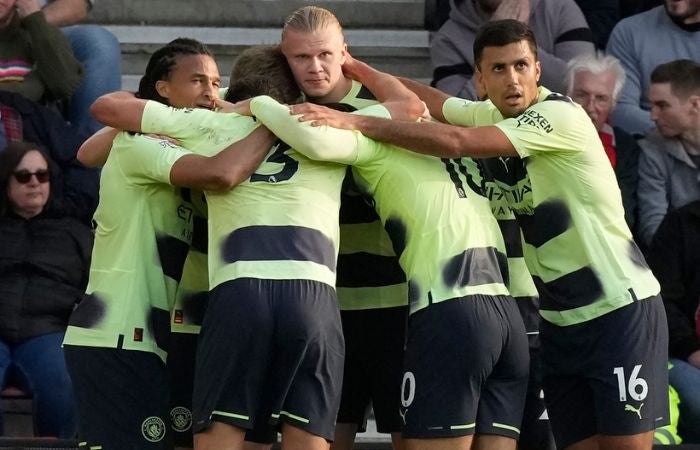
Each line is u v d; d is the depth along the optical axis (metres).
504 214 21.53
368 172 20.70
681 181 28.34
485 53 20.70
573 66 28.42
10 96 28.72
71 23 31.88
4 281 26.45
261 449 20.62
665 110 28.25
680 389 25.83
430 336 19.95
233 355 19.48
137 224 20.67
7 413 26.52
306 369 19.67
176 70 21.36
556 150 20.47
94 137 21.84
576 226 20.62
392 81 21.39
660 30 31.34
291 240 19.88
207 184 19.92
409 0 34.12
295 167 20.30
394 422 22.16
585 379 20.86
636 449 20.48
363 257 22.06
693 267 26.73
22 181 26.88
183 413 21.59
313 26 20.98
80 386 20.56
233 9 33.81
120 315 20.44
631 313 20.44
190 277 21.64
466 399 19.86
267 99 20.28
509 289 21.91
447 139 20.11
